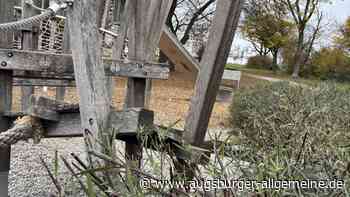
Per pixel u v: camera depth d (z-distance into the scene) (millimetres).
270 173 994
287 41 24328
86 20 1604
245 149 1404
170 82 12164
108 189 1127
